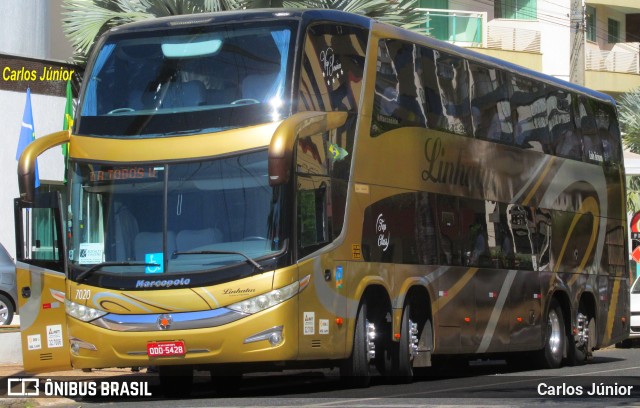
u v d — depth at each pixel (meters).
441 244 33.09
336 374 38.12
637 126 78.62
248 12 27.97
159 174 26.98
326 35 28.20
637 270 74.19
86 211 27.45
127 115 27.66
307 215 26.73
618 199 47.22
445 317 33.06
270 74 26.95
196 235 26.48
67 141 28.08
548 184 40.97
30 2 57.53
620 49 98.81
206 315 26.03
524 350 38.59
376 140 29.89
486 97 36.84
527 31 85.06
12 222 52.34
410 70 32.16
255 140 26.48
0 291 44.16
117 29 28.70
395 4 48.28
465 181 34.94
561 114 42.56
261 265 25.97
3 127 51.94
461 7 84.62
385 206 30.16
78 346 27.08
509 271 37.50
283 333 25.86
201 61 27.53
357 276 28.55
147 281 26.50
